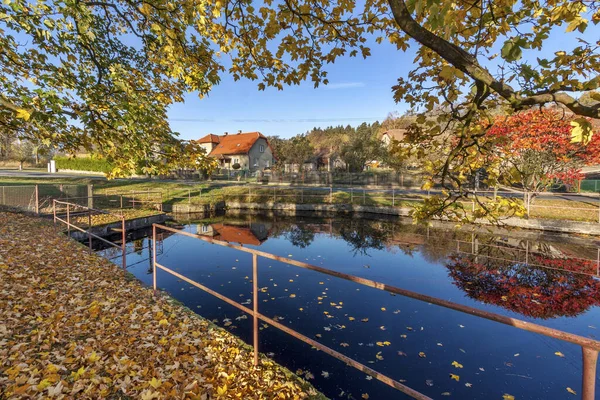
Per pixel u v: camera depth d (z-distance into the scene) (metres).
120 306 4.38
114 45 4.18
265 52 3.53
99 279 5.43
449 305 1.52
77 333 3.58
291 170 42.19
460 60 1.79
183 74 3.78
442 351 4.81
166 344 3.47
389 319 5.83
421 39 1.79
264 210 21.66
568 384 4.08
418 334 5.30
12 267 5.59
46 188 17.05
